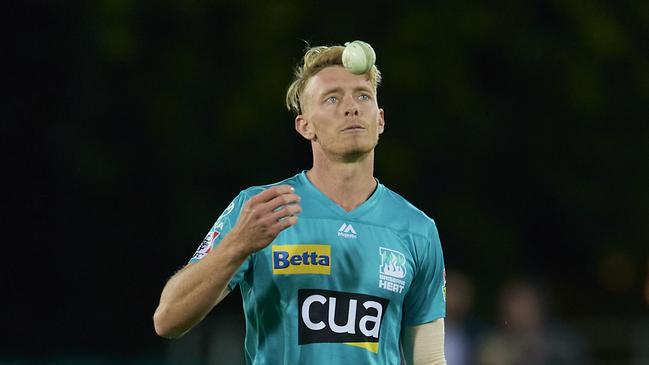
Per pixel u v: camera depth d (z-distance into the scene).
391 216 19.58
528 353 41.09
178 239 60.69
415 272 19.69
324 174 19.45
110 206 60.97
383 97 59.22
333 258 19.03
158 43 59.62
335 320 18.88
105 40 57.75
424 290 19.94
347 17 58.88
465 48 59.91
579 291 66.38
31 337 61.06
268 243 17.64
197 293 17.83
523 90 62.84
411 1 59.31
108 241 61.06
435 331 20.25
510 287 43.19
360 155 19.23
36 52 59.81
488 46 60.75
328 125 19.05
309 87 19.39
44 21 59.41
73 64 59.84
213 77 60.03
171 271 60.78
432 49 59.19
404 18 59.09
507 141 63.25
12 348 60.75
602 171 64.00
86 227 60.97
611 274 65.81
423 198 61.12
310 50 19.77
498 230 62.00
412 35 58.94
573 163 63.94
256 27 58.94
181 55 59.75
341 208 19.34
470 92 59.94
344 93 19.08
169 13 58.97
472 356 41.06
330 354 18.77
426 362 20.23
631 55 62.31
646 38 62.22
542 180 63.59
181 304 17.97
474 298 60.09
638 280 65.31
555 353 41.38
